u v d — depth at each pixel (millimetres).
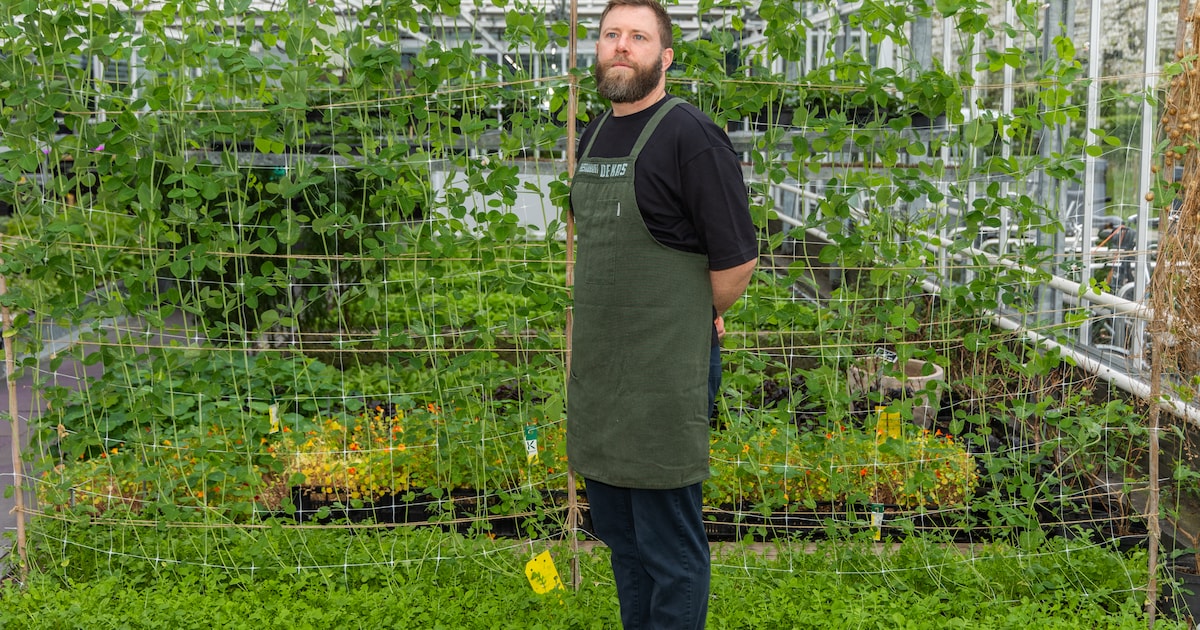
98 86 3617
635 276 2834
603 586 3750
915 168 3684
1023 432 3936
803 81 3600
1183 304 3436
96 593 3645
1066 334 3787
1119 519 3959
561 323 3805
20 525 3885
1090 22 5879
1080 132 6070
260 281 3721
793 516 4309
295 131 3574
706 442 2969
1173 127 3350
